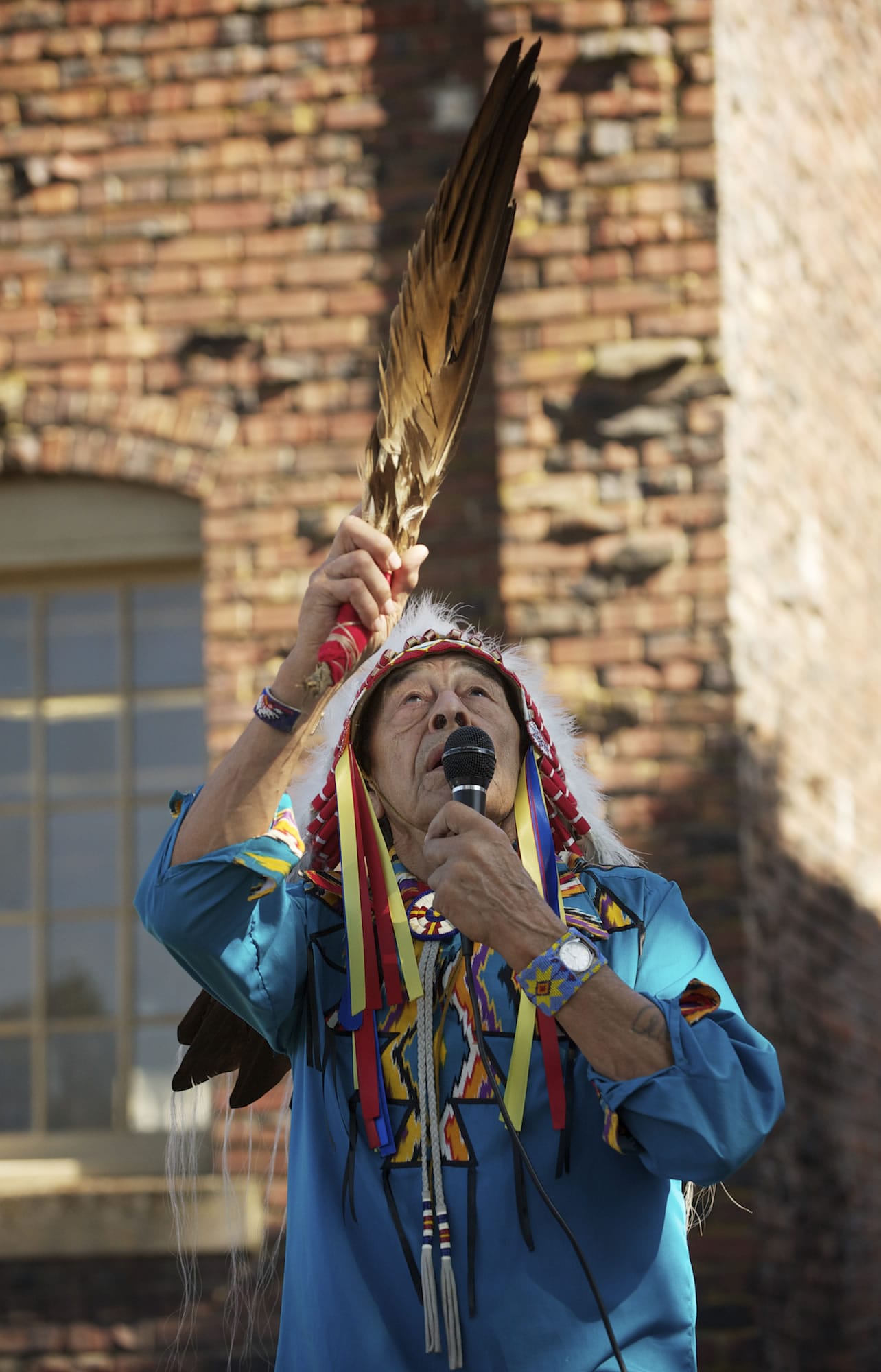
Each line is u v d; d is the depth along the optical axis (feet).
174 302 26.61
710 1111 8.91
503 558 24.71
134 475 26.23
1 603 27.58
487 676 11.08
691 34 25.77
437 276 10.54
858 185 33.19
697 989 9.59
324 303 26.30
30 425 26.55
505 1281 9.20
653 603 24.34
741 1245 22.18
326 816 11.10
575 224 25.46
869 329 33.35
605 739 24.06
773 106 28.43
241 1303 18.61
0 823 27.04
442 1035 9.88
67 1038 26.20
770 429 26.71
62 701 27.25
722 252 25.22
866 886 29.84
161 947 26.35
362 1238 9.52
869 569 31.94
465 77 26.48
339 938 10.58
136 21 27.43
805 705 27.20
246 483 25.91
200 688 26.96
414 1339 9.25
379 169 26.53
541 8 26.16
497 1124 9.53
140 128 27.14
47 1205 23.79
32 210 27.14
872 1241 28.07
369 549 10.27
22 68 27.53
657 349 24.93
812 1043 25.93
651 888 10.65
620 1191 9.51
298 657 10.09
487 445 25.18
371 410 25.88
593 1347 9.14
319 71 26.86
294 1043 10.62
